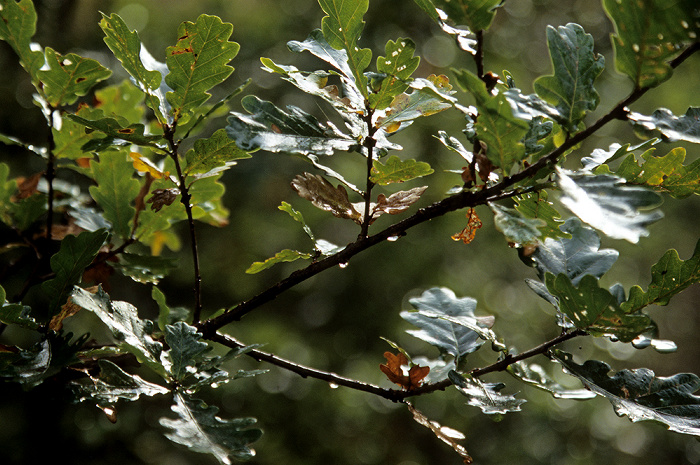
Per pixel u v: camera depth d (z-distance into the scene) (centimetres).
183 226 603
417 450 625
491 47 701
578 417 680
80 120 200
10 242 223
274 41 643
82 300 195
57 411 411
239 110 563
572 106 191
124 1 605
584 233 211
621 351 730
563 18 759
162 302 213
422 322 214
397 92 198
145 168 210
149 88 203
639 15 187
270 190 626
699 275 200
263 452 547
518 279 720
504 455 626
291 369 206
